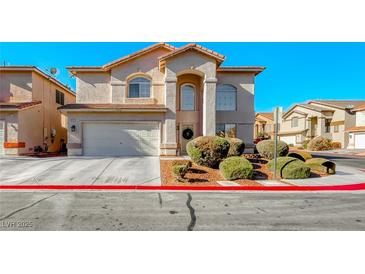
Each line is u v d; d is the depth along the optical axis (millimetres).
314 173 11453
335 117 33906
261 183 9414
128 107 16031
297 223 5594
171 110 16000
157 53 17906
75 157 15266
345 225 5516
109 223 5504
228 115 17922
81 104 17203
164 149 15938
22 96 18406
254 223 5566
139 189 8688
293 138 39531
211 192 8359
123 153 16203
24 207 6523
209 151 11273
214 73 15977
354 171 12695
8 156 16000
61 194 7941
